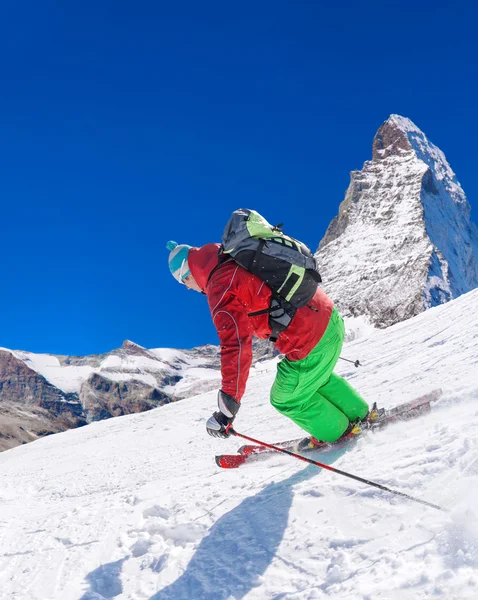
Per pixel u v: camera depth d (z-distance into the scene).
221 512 3.53
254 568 2.65
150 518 3.87
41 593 3.18
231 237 3.44
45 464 13.52
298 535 2.78
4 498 8.15
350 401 4.06
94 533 3.96
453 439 3.11
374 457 3.43
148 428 14.55
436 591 1.90
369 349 12.98
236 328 3.33
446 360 7.45
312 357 3.62
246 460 4.57
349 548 2.46
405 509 2.55
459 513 2.27
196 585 2.73
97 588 3.09
